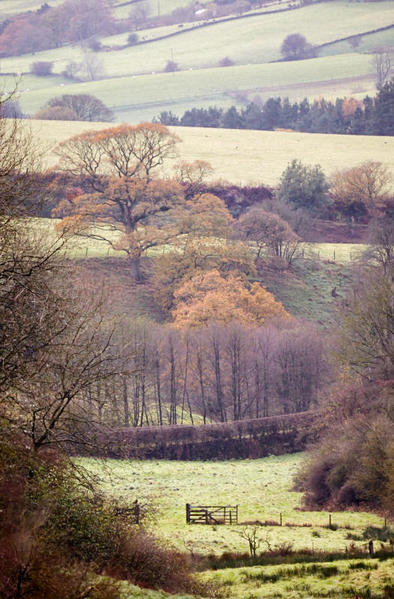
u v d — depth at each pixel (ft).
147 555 149.69
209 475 375.25
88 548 139.13
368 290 395.75
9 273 130.11
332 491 312.71
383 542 232.12
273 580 178.40
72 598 112.68
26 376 130.52
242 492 333.21
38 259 138.10
